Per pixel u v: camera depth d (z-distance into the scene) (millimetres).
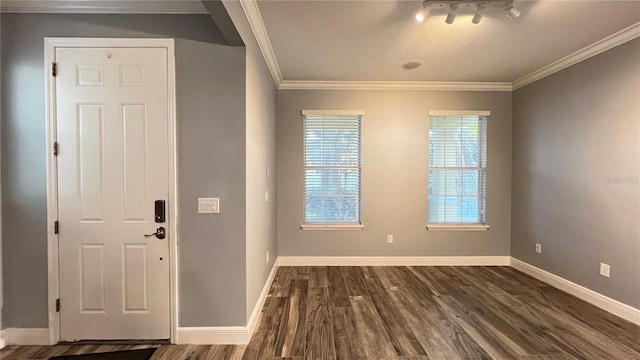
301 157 3975
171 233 2125
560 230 3178
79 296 2145
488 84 3893
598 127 2746
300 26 2377
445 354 2023
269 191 3258
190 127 2113
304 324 2430
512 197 3951
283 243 3984
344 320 2494
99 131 2109
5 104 2105
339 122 3986
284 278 3506
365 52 2900
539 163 3479
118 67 2094
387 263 3977
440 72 3490
